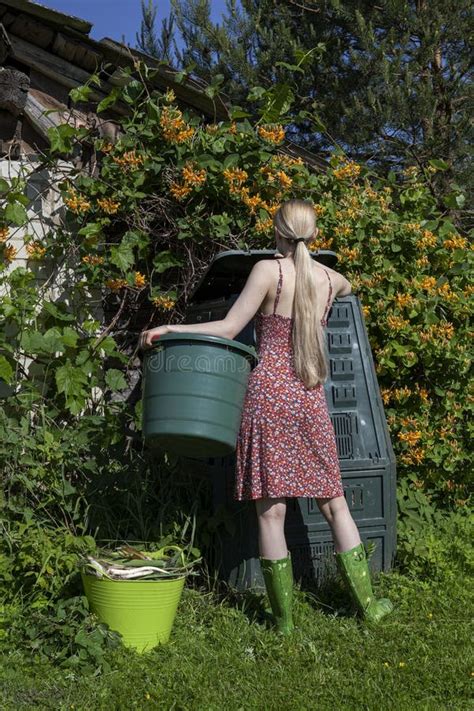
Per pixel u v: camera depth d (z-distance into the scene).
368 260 4.97
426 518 4.69
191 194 4.74
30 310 4.38
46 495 3.95
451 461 4.86
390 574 3.96
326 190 5.14
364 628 3.44
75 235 4.82
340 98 9.84
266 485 3.29
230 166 4.69
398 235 5.03
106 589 3.21
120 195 4.66
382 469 4.07
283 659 3.16
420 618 3.52
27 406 4.20
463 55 9.66
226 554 3.85
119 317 5.07
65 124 4.53
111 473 4.14
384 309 4.88
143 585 3.19
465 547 4.28
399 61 9.18
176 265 4.79
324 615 3.60
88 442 4.14
